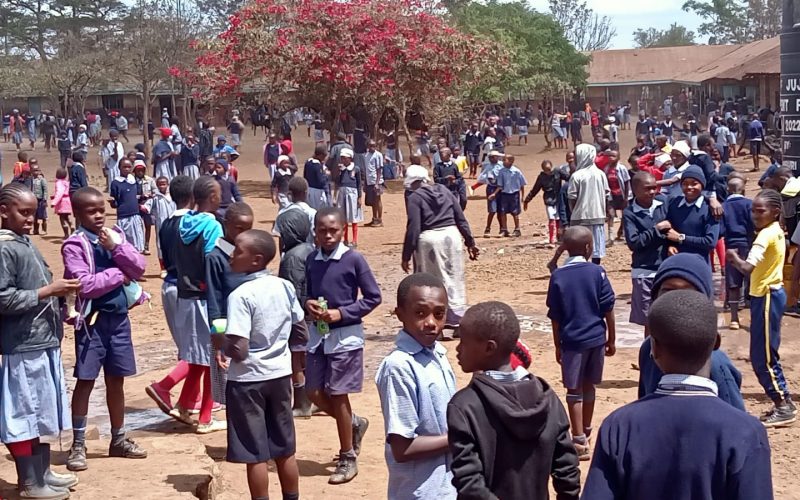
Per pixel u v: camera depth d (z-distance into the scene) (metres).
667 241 9.28
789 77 14.61
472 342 4.05
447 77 34.69
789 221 12.46
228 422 6.38
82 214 7.10
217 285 7.43
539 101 68.44
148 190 19.34
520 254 19.20
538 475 3.91
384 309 14.38
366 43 33.28
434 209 11.79
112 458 7.43
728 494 3.25
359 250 20.89
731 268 12.03
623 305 14.04
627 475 3.35
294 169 21.17
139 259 7.20
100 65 56.38
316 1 33.56
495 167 22.03
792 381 10.05
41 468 6.41
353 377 7.38
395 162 35.22
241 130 49.75
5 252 6.10
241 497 7.28
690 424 3.31
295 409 9.13
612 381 10.15
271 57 32.94
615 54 77.31
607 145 19.72
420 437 4.55
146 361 11.74
